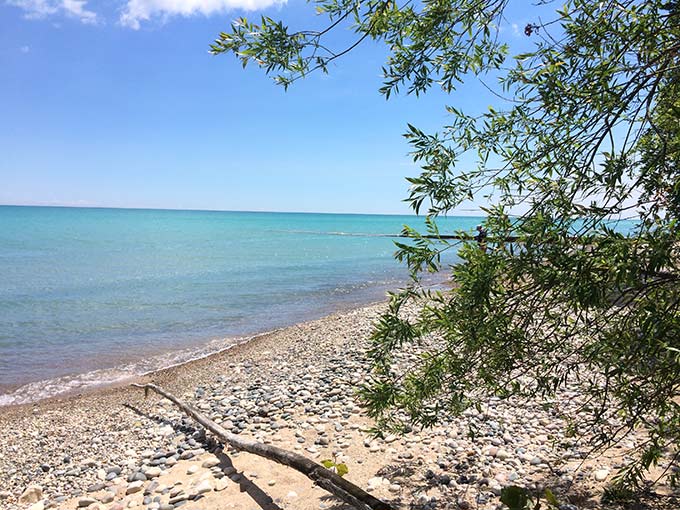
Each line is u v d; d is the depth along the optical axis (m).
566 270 2.45
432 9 2.73
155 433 7.77
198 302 21.69
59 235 69.62
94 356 13.62
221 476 5.71
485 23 2.80
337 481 4.28
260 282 27.72
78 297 22.48
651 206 2.28
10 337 15.49
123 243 56.69
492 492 4.77
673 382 2.89
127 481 5.98
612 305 2.51
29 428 8.79
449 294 3.24
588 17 2.45
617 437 5.60
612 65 2.40
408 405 4.20
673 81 2.39
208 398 9.36
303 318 18.39
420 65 2.92
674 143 2.40
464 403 4.21
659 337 2.51
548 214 2.46
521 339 3.03
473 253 2.71
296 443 6.55
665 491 4.35
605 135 2.36
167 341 15.23
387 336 3.52
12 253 42.53
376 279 28.84
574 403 6.80
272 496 5.09
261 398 8.81
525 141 2.79
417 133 2.85
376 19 2.66
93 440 7.85
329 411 7.73
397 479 5.24
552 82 2.51
